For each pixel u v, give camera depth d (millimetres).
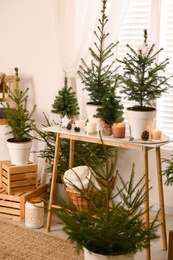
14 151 3201
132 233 1840
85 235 1816
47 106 3828
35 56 3842
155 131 2578
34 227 2957
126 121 3479
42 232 2910
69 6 3414
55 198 3430
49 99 3809
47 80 3803
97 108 2723
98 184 2654
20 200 3064
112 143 2611
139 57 2506
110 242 1818
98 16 3283
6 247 2658
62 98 2971
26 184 3213
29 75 3900
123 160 3496
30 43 3850
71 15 3422
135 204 1886
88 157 3289
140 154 3422
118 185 3545
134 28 3369
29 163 3318
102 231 1785
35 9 3771
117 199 3549
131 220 1862
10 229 2939
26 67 3908
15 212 3100
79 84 3604
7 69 4035
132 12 3355
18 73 3959
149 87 2545
